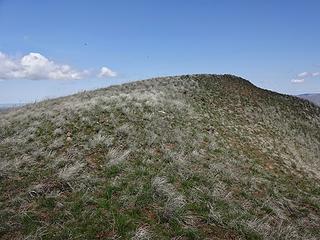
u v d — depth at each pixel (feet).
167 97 89.92
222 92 121.90
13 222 24.38
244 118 94.89
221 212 28.25
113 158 36.37
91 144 40.24
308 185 46.16
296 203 35.42
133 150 39.52
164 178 32.32
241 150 54.19
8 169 32.94
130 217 25.53
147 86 119.75
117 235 23.34
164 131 49.80
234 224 26.55
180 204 28.09
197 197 30.17
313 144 99.76
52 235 23.09
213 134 57.67
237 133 67.87
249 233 25.86
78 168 33.14
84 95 98.02
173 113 63.10
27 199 27.61
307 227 30.30
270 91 152.15
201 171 36.22
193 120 63.21
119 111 57.31
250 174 40.45
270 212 31.19
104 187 29.76
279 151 68.74
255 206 31.76
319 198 38.73
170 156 38.88
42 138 44.21
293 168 55.36
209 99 105.70
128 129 46.62
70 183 30.32
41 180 31.09
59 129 45.85
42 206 26.73
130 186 30.04
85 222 24.50
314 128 120.67
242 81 150.61
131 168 34.19
